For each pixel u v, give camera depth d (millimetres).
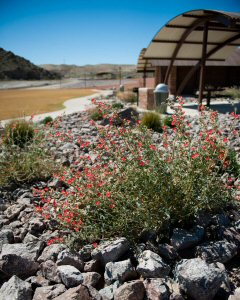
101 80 80688
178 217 3371
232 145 5918
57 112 13797
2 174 5090
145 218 3244
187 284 2508
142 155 3695
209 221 3385
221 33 13297
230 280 2727
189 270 2576
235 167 4664
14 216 4102
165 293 2477
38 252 3188
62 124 10016
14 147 6051
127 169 3582
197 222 3379
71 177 3971
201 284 2443
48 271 2852
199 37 13797
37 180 5277
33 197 4578
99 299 2469
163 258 3018
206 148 3607
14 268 2912
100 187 3547
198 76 23625
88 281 2715
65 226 3557
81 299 2410
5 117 12195
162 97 12336
